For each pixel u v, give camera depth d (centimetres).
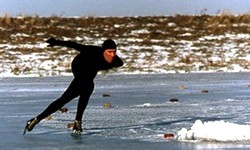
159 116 3012
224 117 2931
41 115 2488
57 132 2547
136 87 4794
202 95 4128
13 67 6950
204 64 7306
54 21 10181
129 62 7381
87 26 10025
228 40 9150
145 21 10369
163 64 7306
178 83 5150
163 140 2291
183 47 8656
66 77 5938
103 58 2480
